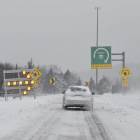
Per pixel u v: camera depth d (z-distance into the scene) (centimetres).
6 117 2195
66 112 2727
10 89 4622
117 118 2259
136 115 2464
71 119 2183
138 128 1762
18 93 4606
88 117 2325
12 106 3172
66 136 1491
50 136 1487
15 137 1451
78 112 2747
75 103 2931
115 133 1590
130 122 2023
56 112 2716
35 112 2655
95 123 1970
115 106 3550
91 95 3031
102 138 1447
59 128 1739
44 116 2356
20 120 2062
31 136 1481
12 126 1788
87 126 1831
